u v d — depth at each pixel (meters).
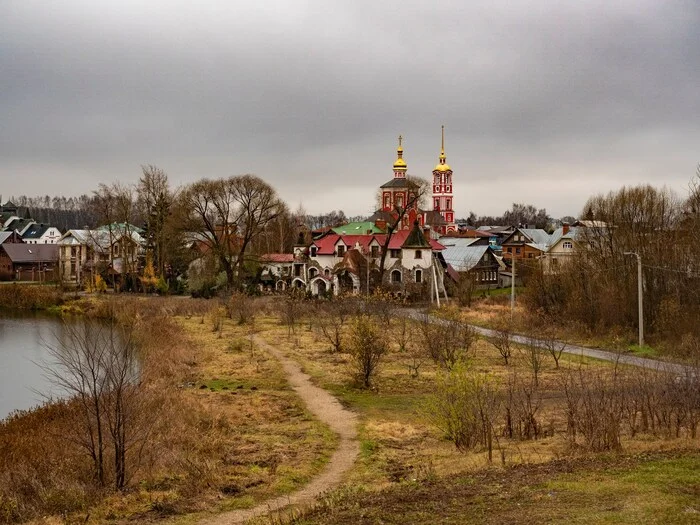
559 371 40.06
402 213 98.75
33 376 45.00
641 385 26.78
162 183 102.94
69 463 22.83
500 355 46.75
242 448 25.70
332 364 44.62
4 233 146.00
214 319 66.06
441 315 64.94
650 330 53.12
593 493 16.58
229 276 95.62
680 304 52.62
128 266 106.31
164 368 42.50
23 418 30.94
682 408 24.88
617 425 22.84
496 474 19.55
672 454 20.38
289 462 23.84
